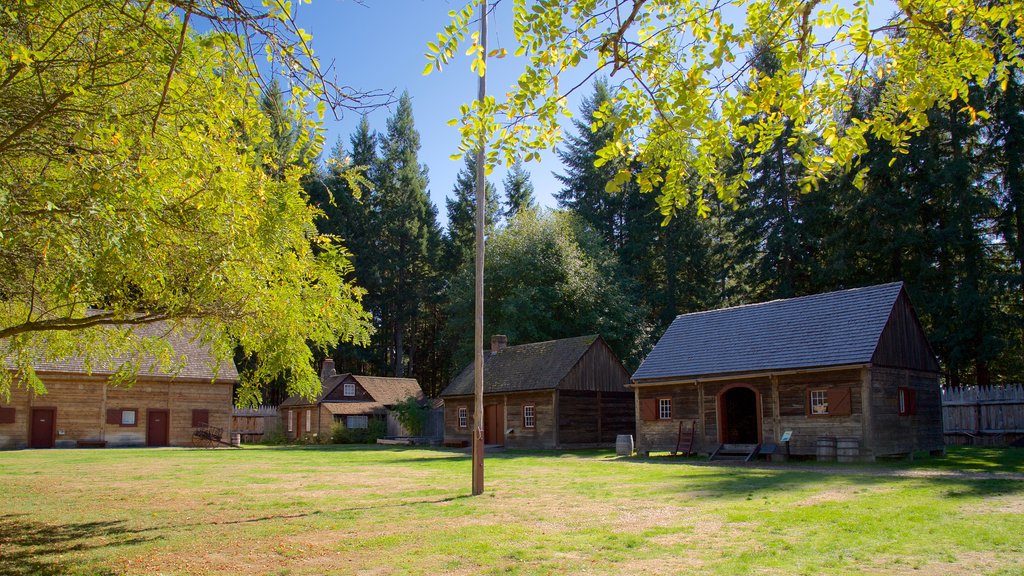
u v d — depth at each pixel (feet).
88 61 22.02
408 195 218.18
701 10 18.95
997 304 115.14
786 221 143.74
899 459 75.92
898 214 117.60
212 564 29.68
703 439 88.28
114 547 33.42
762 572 26.32
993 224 119.65
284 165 30.09
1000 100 107.55
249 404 32.83
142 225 20.70
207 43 20.74
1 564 29.96
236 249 26.32
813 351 79.61
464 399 135.23
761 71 19.76
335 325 32.65
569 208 197.36
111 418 133.18
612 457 91.91
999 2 19.08
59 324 27.43
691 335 97.71
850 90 22.06
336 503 47.42
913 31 18.93
